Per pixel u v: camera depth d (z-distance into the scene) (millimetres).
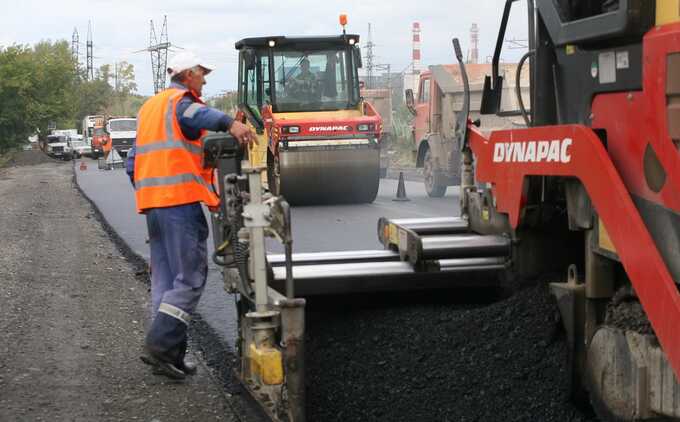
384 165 24594
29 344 6109
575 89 4148
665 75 3236
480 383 4598
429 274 5406
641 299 3377
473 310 5297
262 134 16844
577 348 4184
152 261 5492
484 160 5145
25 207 17109
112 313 7168
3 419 4637
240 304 5082
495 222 5328
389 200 17547
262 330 4293
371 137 16156
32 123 51344
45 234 12656
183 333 5297
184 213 5227
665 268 3227
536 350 4691
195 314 7180
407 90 18719
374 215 14477
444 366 4816
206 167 5000
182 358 5398
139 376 5430
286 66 16812
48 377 5371
